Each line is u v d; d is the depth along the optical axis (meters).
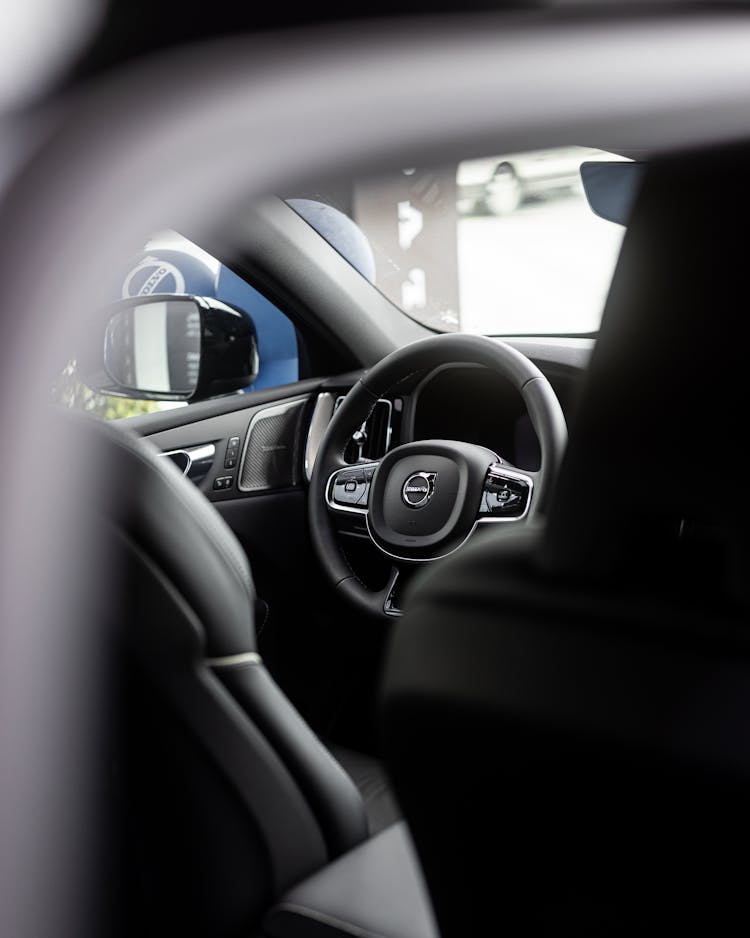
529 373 1.53
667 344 0.50
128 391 1.77
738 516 0.50
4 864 0.56
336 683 1.87
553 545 0.56
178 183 0.37
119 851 0.80
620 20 0.44
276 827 0.84
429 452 1.64
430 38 0.40
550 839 0.58
